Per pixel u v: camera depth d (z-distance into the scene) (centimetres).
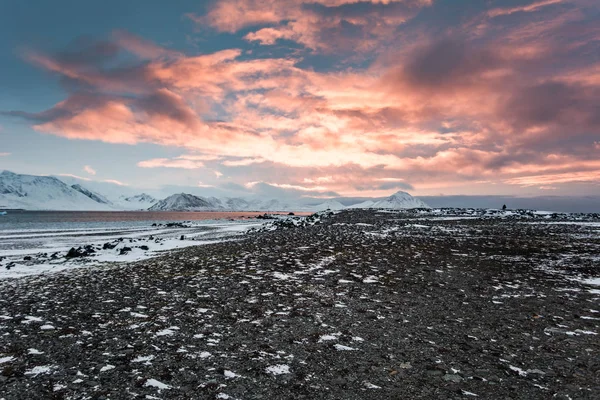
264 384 593
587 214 5316
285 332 838
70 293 1288
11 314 1026
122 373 641
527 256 1841
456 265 1630
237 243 2750
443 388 577
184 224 7444
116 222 9406
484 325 874
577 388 575
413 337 800
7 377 632
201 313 1001
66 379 621
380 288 1243
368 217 4991
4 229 6069
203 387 584
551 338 787
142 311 1036
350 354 712
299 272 1538
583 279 1348
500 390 571
